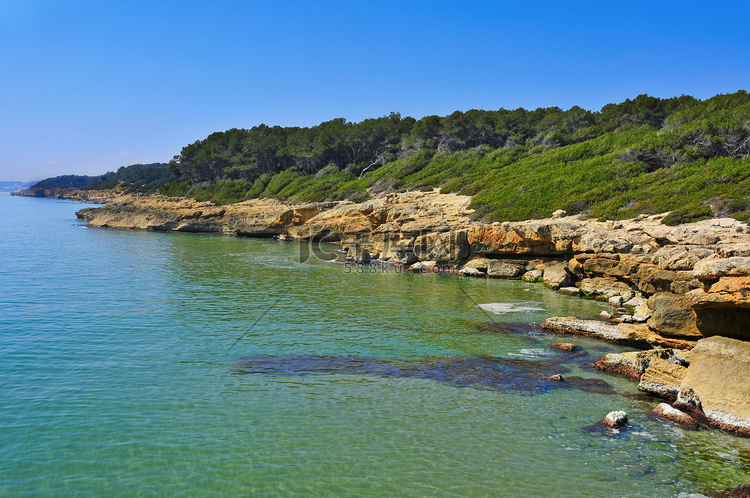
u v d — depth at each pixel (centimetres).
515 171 6344
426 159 8894
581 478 1048
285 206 8375
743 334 1489
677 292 2264
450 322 2405
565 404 1450
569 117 8656
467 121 9475
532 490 998
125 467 1057
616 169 4938
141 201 10619
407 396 1492
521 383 1612
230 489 986
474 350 1959
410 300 2948
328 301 2889
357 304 2816
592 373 1712
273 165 12006
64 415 1294
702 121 4806
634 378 1661
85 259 4447
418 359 1842
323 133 10862
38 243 5669
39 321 2230
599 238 3164
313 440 1198
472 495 979
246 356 1834
